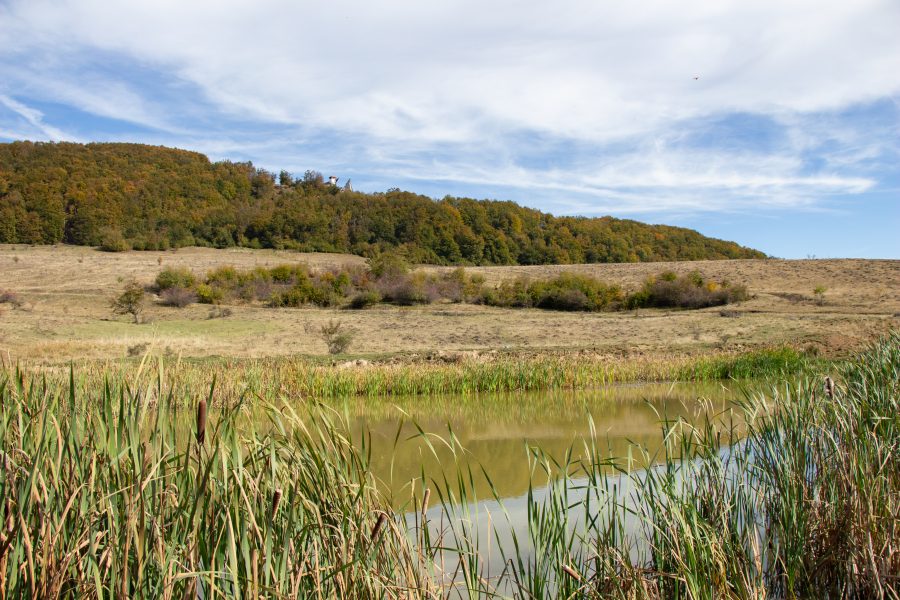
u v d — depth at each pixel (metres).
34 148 117.62
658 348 32.81
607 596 5.14
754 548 5.67
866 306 48.31
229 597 3.87
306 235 102.81
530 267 85.19
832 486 6.37
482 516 8.27
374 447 13.10
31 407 4.54
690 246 125.56
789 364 23.58
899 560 5.48
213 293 58.31
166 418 4.30
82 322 44.47
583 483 9.37
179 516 4.07
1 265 72.62
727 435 10.71
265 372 20.97
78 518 3.89
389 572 4.49
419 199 117.12
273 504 3.72
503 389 22.89
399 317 52.56
